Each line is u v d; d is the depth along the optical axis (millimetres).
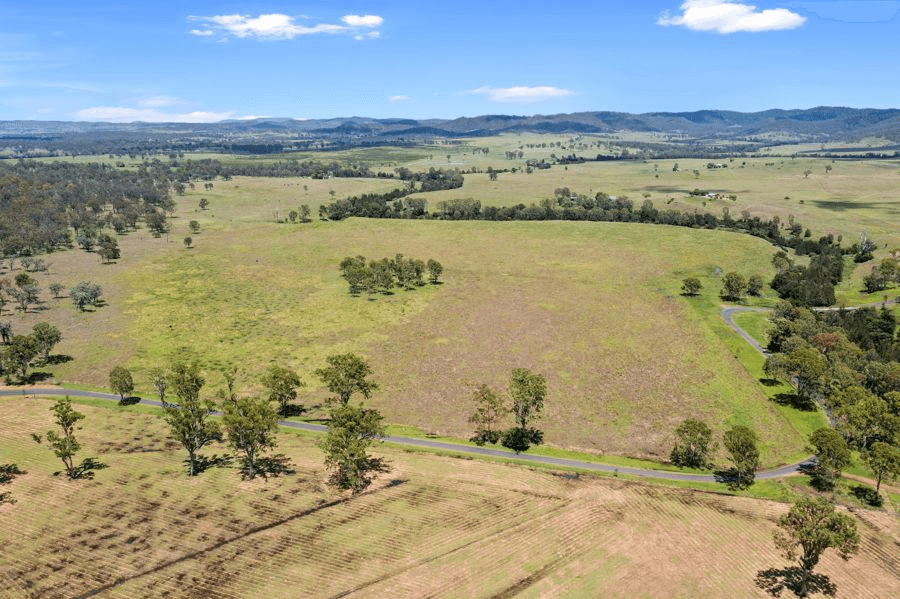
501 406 117812
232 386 132250
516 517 82312
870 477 98375
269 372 139875
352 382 116812
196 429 95250
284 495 87000
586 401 124500
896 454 88938
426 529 79000
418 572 70375
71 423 99438
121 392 121688
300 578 69188
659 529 80250
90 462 95875
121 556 72562
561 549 75250
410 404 124625
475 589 67688
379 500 86062
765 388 128750
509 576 69938
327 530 78438
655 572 71250
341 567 71188
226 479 91438
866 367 131750
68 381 132875
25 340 133625
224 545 75000
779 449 106438
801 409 120250
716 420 115812
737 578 70688
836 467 93938
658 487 92000
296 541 75938
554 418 118188
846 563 74312
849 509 87625
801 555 74500
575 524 80812
